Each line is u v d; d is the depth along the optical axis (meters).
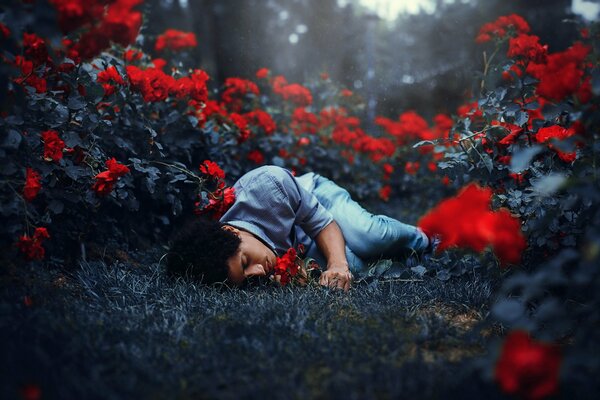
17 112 2.35
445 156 2.83
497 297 2.45
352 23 8.73
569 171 2.37
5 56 2.11
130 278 2.70
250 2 7.39
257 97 4.87
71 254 2.98
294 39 8.28
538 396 1.42
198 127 3.59
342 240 2.98
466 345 2.03
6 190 2.44
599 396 1.57
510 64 2.86
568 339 2.09
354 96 6.16
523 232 2.53
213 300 2.42
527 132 2.60
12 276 2.47
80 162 2.73
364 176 5.55
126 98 3.10
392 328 2.09
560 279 1.66
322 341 1.95
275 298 2.44
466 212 1.60
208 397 1.64
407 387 1.64
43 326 1.97
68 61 2.71
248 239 2.70
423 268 2.81
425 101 8.70
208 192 3.02
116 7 2.07
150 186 3.00
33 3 2.02
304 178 3.45
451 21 8.66
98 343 1.89
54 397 1.56
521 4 7.73
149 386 1.67
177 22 7.25
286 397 1.60
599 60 2.13
